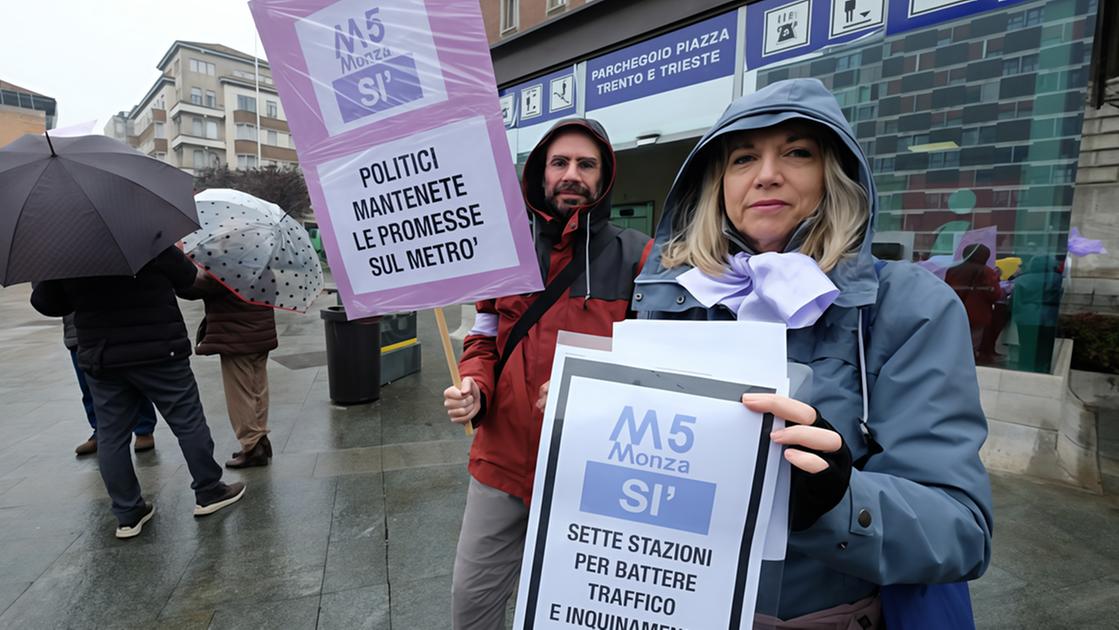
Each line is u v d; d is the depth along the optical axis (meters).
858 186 1.04
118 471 2.96
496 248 1.43
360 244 1.51
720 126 1.11
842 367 0.97
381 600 2.47
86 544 2.95
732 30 5.29
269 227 3.84
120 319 2.86
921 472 0.86
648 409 0.92
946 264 4.14
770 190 1.08
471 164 1.39
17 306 15.41
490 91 1.36
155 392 3.03
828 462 0.80
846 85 4.57
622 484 0.92
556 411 0.96
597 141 1.67
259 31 1.45
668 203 1.31
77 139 2.81
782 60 4.95
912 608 0.95
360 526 3.12
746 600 0.87
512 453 1.66
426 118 1.40
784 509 0.86
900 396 0.91
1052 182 3.72
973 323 4.06
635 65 6.23
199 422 3.19
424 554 2.83
